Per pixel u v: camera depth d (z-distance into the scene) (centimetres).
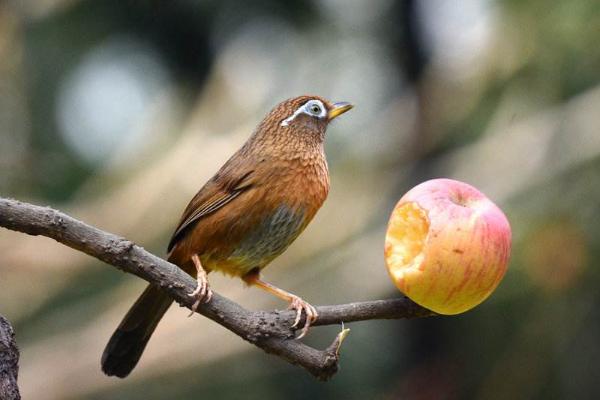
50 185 1362
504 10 1295
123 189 1311
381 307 569
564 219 1217
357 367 1351
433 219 496
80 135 1454
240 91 1347
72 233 562
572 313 1243
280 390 1341
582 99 1263
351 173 1340
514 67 1298
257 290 1266
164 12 1445
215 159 1276
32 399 1229
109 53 1470
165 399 1307
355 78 1471
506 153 1289
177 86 1460
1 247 1250
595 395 1250
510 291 1219
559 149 1271
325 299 1271
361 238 1306
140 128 1398
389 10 1496
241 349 1248
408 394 1301
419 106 1359
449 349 1355
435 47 1489
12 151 1289
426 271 496
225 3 1443
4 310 1298
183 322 1244
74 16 1448
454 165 1318
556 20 1256
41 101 1416
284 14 1455
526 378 1268
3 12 1306
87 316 1307
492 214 501
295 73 1441
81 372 1249
